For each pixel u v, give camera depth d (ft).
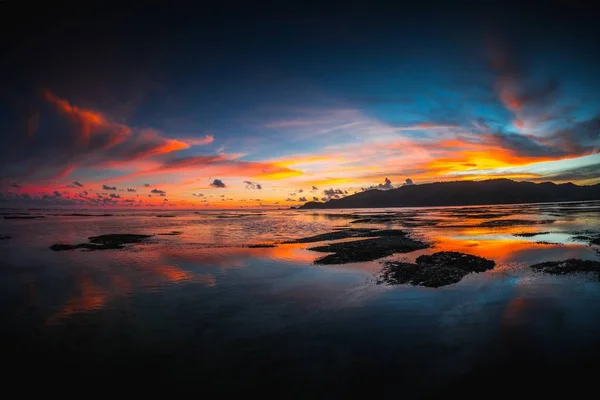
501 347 28.76
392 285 50.24
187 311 40.37
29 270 66.13
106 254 86.17
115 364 27.45
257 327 34.91
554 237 104.01
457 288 47.34
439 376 24.57
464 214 295.28
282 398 22.47
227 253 86.02
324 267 66.03
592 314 35.83
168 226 196.34
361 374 25.21
